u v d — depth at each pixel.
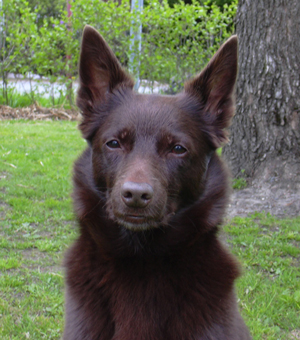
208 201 0.91
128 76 0.96
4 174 1.74
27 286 1.10
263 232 1.32
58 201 1.48
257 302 1.09
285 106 1.40
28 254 1.22
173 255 0.89
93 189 0.91
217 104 0.95
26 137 2.46
